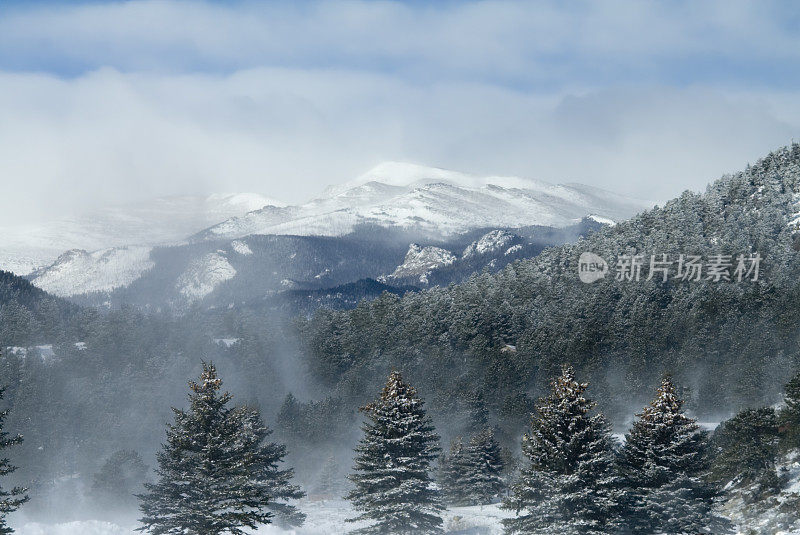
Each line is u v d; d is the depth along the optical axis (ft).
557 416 196.85
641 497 202.08
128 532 215.31
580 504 191.52
